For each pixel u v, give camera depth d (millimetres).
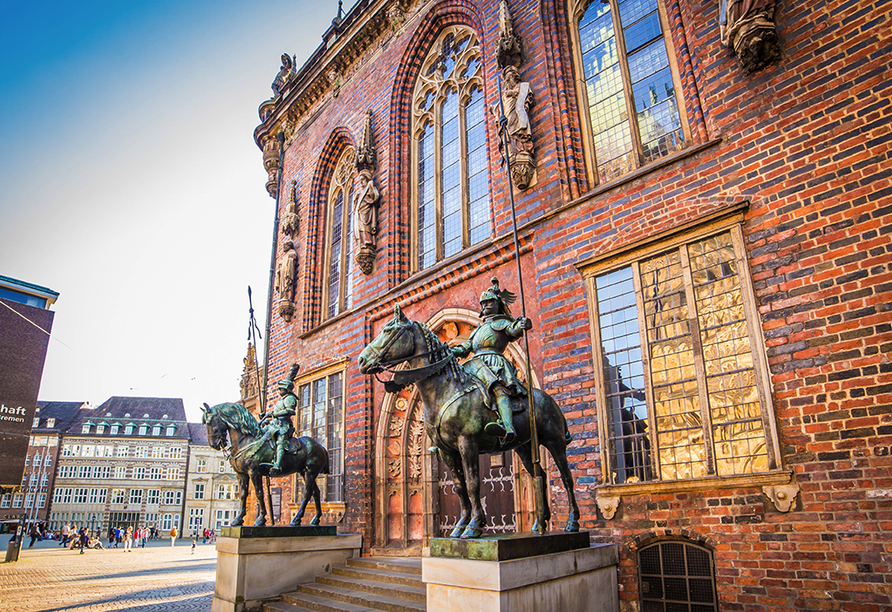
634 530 7723
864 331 6320
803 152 7195
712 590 6934
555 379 9258
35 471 74375
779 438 6688
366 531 12453
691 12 8875
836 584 6000
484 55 12672
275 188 21281
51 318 31312
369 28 16562
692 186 8219
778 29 7691
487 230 12273
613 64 10352
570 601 6086
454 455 6375
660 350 8117
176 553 37125
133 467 77938
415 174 14594
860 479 6047
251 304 19297
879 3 6914
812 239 6906
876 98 6734
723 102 8133
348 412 13969
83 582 16625
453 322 11820
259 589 9789
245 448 10859
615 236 8969
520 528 9711
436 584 5637
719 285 7668
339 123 17656
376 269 14234
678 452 7684
